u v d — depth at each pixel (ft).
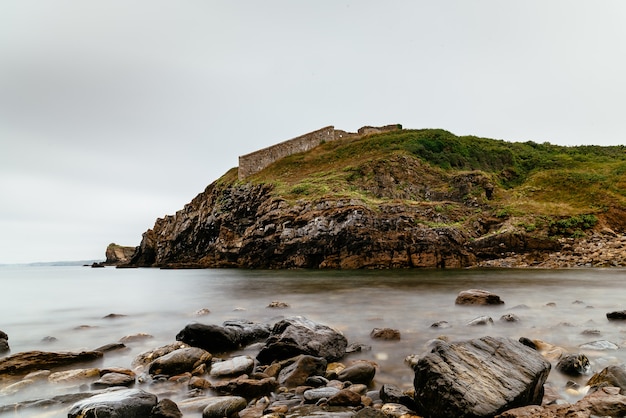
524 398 16.07
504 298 47.03
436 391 15.71
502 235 106.73
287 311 42.16
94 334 34.24
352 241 109.91
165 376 21.72
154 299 59.16
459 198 140.36
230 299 54.95
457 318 35.78
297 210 128.67
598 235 107.34
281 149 207.41
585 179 139.03
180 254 205.36
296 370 21.30
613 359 22.74
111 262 325.62
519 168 177.27
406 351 26.09
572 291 53.01
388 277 79.20
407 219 113.29
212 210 184.65
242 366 22.22
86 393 18.60
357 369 20.97
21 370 22.66
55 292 77.56
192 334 27.94
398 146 173.88
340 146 201.87
